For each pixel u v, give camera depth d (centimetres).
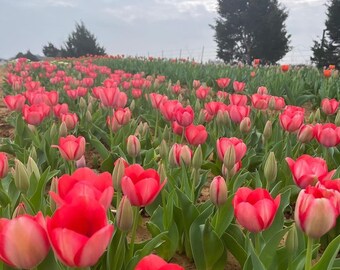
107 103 494
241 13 5822
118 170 243
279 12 5634
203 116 472
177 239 280
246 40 5831
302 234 243
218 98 670
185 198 282
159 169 275
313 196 178
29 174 293
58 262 192
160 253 287
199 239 260
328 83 977
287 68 1242
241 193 199
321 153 450
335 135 338
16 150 445
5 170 275
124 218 198
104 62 2097
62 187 161
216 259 257
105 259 223
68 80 865
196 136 336
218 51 6072
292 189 366
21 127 507
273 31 5588
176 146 323
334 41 4281
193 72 1267
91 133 555
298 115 394
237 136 498
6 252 134
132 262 218
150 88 836
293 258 235
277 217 265
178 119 387
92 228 130
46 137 470
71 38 5406
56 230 120
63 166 425
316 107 920
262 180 393
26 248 133
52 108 550
